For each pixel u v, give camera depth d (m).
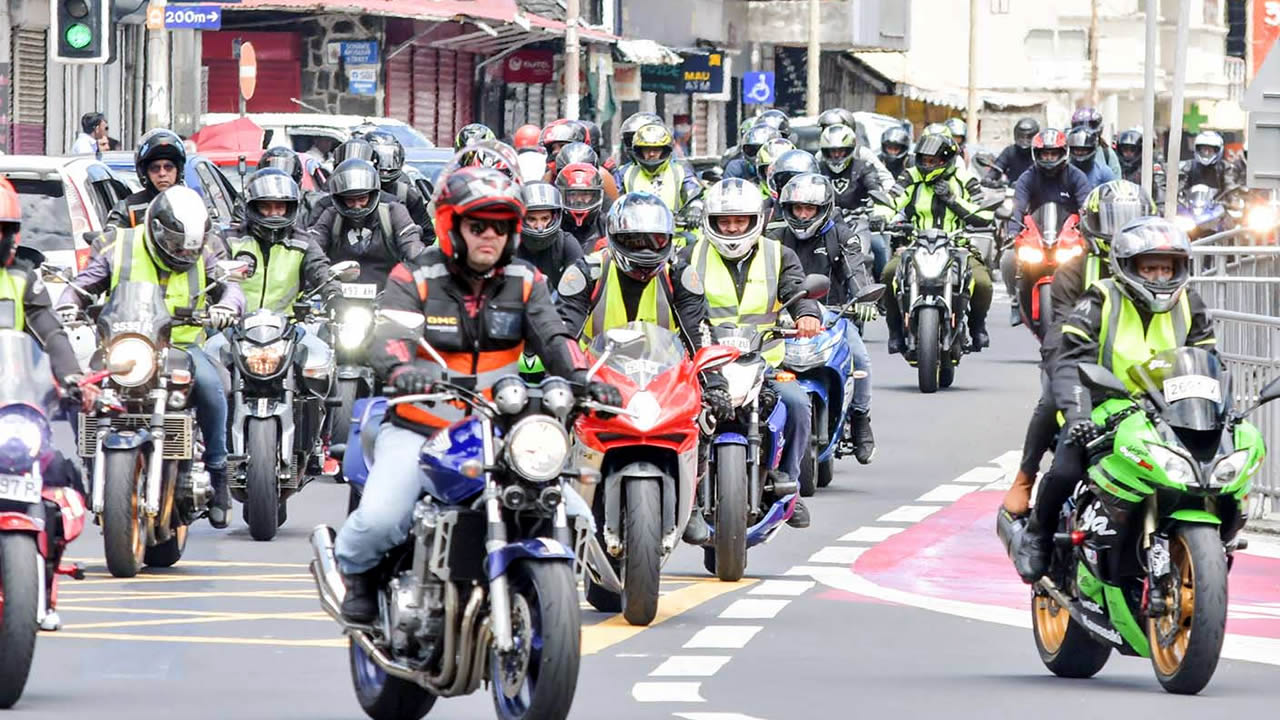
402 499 18.83
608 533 25.33
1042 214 53.66
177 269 29.72
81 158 44.94
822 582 29.36
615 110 114.44
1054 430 23.09
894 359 60.84
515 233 18.97
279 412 32.16
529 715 17.80
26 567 19.86
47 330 21.30
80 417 28.59
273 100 93.94
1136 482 21.42
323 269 34.28
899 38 159.25
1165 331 22.62
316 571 19.64
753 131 56.56
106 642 24.39
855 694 21.83
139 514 28.88
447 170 18.94
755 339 28.55
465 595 18.47
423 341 18.62
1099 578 21.98
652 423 25.08
